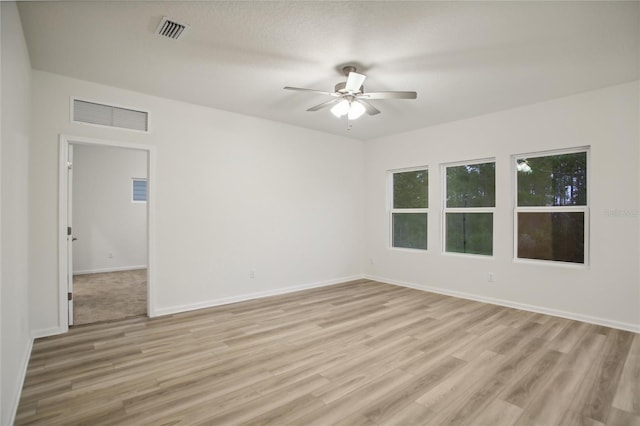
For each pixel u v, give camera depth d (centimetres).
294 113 453
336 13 226
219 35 255
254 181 470
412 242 553
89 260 679
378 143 595
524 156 422
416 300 457
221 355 279
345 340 312
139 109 375
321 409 202
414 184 550
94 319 372
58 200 327
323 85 354
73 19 234
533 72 316
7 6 186
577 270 372
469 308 417
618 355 278
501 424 189
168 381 235
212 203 430
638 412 200
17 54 220
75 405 205
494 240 441
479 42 262
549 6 216
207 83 349
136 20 236
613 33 247
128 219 723
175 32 252
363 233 622
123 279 608
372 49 274
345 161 590
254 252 469
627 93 341
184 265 406
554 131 388
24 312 262
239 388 227
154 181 385
